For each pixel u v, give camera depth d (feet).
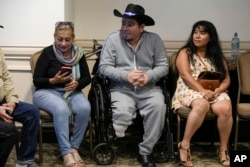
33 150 8.11
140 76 8.63
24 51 10.14
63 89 8.91
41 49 10.14
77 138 8.62
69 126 8.86
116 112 8.50
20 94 10.39
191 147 10.18
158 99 8.66
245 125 10.61
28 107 8.09
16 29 10.12
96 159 8.70
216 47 9.43
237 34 11.29
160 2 11.16
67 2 10.35
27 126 8.02
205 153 9.72
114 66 9.12
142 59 9.12
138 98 8.86
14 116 8.07
